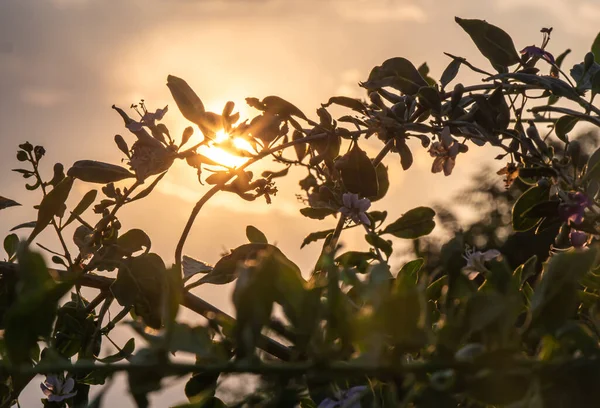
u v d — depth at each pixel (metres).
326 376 0.75
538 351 0.85
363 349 0.81
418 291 0.73
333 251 0.78
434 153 1.23
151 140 1.20
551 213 1.12
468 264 1.08
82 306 1.17
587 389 0.74
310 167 1.23
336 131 1.23
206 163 1.21
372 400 0.91
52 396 1.16
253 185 1.21
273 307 0.76
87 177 1.18
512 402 0.74
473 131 1.23
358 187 1.21
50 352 0.74
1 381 1.07
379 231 1.19
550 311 0.79
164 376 0.76
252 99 1.23
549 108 1.23
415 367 0.75
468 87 1.23
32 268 0.74
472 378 0.75
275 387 0.77
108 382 0.75
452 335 0.75
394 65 1.25
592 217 1.11
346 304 0.76
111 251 1.16
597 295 1.00
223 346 0.88
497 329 0.75
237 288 0.74
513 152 1.20
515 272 1.02
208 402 1.02
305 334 0.76
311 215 1.22
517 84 1.25
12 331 0.72
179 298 0.76
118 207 1.17
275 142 1.23
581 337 0.78
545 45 1.28
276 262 0.76
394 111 1.24
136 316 1.21
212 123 1.22
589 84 1.22
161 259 1.14
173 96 1.21
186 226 1.16
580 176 1.15
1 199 1.17
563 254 0.80
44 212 1.11
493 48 1.27
